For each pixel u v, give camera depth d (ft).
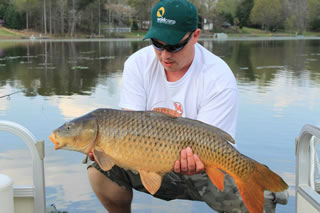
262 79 40.60
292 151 16.69
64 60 63.31
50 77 42.75
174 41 8.11
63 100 28.60
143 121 7.14
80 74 45.47
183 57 8.54
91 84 37.14
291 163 15.30
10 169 14.20
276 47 101.19
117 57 69.56
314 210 7.25
